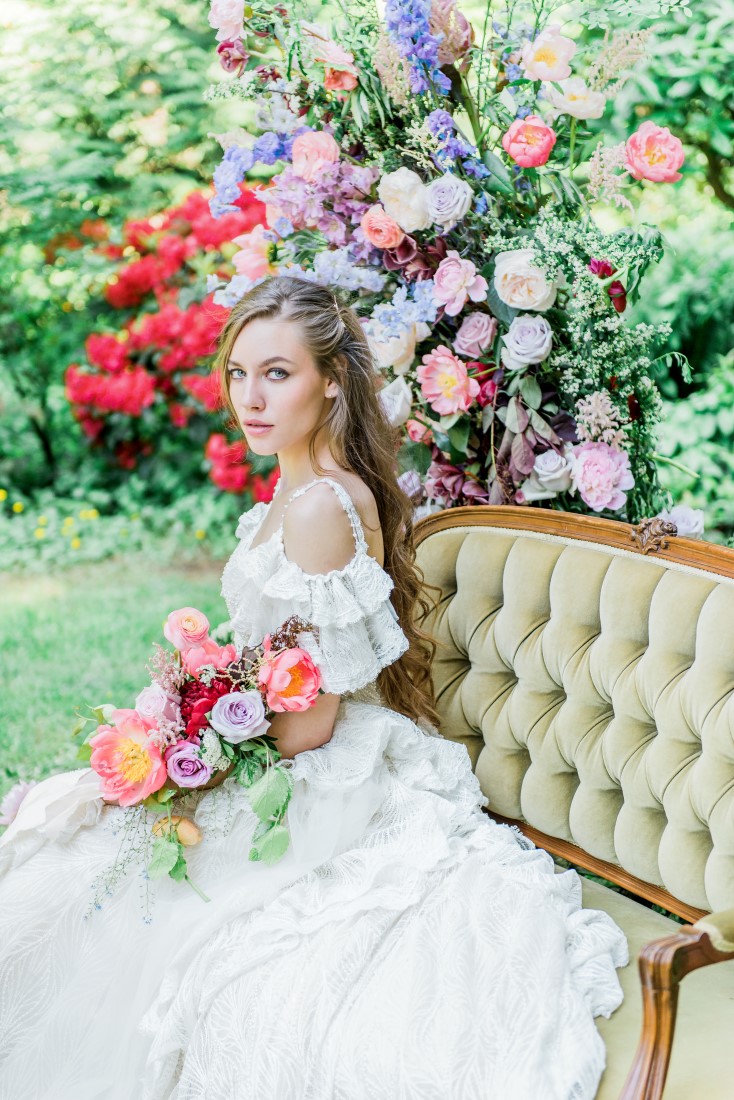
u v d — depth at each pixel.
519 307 2.45
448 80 2.54
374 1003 1.71
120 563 6.50
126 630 5.34
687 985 1.85
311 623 2.00
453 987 1.70
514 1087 1.57
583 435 2.50
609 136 4.37
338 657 1.99
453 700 2.44
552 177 2.62
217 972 1.80
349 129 2.68
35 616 5.58
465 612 2.42
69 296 7.42
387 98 2.57
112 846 1.98
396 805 2.03
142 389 6.77
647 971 1.48
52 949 1.88
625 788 2.11
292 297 2.11
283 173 2.68
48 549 6.64
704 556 2.06
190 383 6.60
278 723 2.01
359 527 2.06
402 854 1.94
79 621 5.50
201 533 6.77
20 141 7.17
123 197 7.27
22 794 2.24
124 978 1.86
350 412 2.21
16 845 2.00
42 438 7.58
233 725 1.88
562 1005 1.70
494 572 2.38
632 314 4.59
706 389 4.88
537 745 2.27
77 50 7.13
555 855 2.54
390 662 2.10
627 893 2.85
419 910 1.84
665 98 4.42
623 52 2.50
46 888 1.92
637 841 2.09
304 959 1.78
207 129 7.16
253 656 2.06
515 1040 1.63
